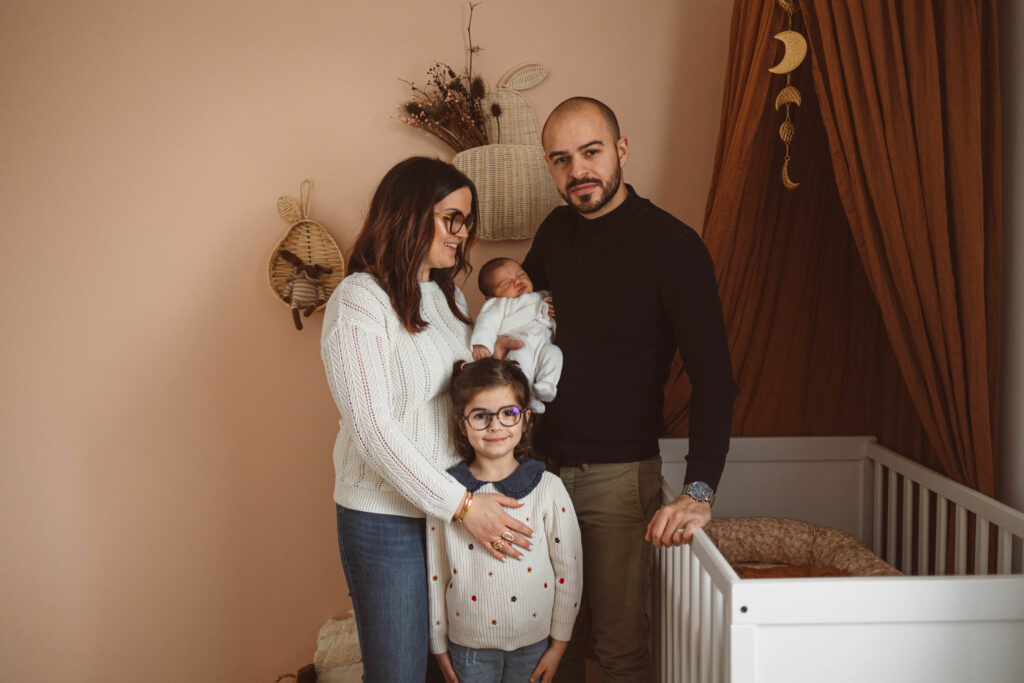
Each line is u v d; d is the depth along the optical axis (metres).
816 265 2.11
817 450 2.19
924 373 1.57
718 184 1.92
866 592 1.15
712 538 2.00
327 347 1.43
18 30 2.22
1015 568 1.44
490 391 1.47
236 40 2.25
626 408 1.68
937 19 1.52
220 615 2.39
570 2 2.22
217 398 2.34
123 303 2.31
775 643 1.17
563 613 1.56
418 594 1.54
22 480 2.33
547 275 1.83
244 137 2.28
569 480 1.72
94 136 2.26
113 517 2.36
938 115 1.48
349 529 1.52
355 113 2.27
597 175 1.60
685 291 1.58
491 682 1.56
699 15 2.20
